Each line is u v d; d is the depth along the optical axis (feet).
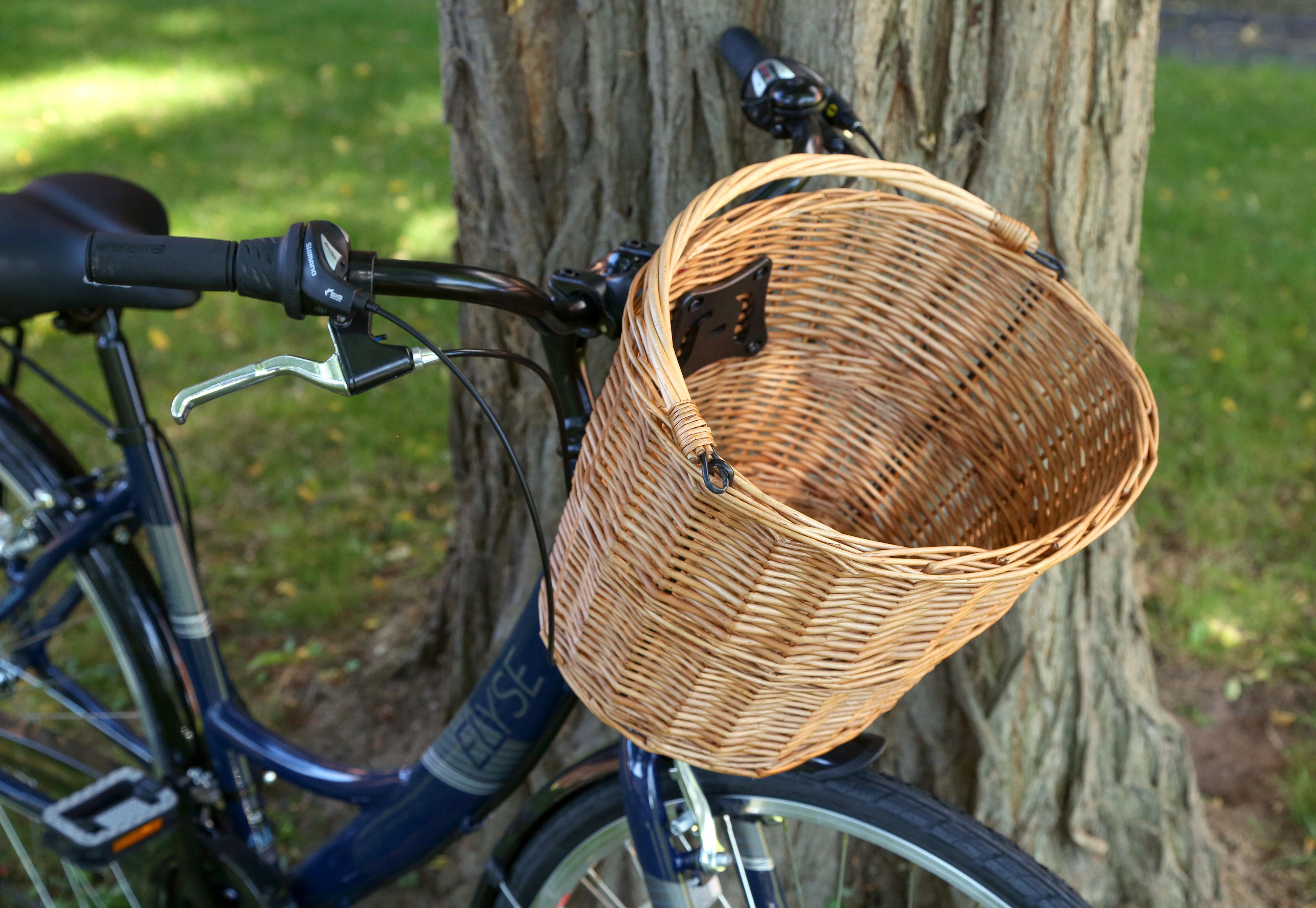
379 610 8.74
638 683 3.11
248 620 8.66
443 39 5.38
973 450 3.90
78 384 11.12
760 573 2.67
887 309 3.91
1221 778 7.23
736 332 3.68
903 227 3.73
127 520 5.42
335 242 2.92
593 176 5.29
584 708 6.08
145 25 26.37
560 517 5.95
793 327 4.01
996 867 3.74
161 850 5.17
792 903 5.89
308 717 7.81
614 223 5.33
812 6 4.71
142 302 3.84
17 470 5.44
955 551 2.60
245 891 5.07
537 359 5.77
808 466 4.28
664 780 3.92
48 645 6.29
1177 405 10.84
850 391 4.10
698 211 2.91
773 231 3.59
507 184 5.34
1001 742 6.00
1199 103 22.90
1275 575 8.84
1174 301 13.14
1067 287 3.47
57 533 5.40
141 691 5.36
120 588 5.38
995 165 5.10
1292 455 10.11
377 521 9.66
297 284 2.85
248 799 5.27
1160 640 8.27
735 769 3.22
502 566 6.50
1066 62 4.98
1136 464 2.94
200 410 10.94
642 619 2.94
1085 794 6.23
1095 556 6.00
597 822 4.29
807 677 2.88
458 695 7.00
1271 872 6.63
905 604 2.68
